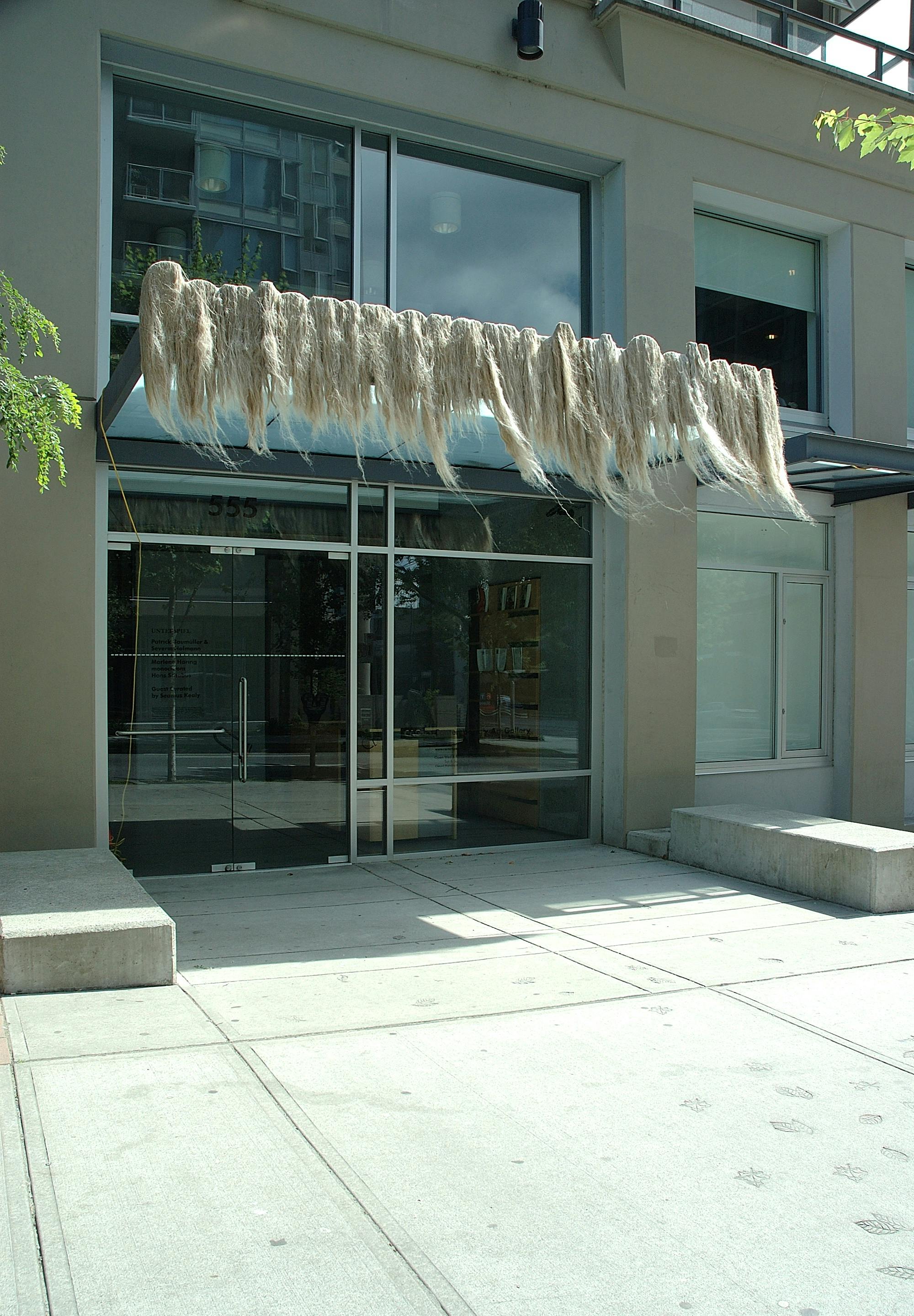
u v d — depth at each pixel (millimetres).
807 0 10898
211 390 6082
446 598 9203
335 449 8188
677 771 9820
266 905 7312
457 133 8961
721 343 10523
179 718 8156
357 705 8812
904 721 11273
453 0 8750
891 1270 2945
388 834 8969
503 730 9508
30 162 7344
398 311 8891
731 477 7648
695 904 7480
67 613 7426
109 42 7676
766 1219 3207
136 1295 2742
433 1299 2760
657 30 9352
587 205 9898
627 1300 2777
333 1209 3195
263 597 8422
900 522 11125
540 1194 3322
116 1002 5090
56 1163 3436
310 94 8336
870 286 10969
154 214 8023
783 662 10828
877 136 7766
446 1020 4934
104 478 7754
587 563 9812
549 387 6871
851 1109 4020
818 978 5699
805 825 8219
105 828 7824
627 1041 4707
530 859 9117
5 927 5238
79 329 7453
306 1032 4719
